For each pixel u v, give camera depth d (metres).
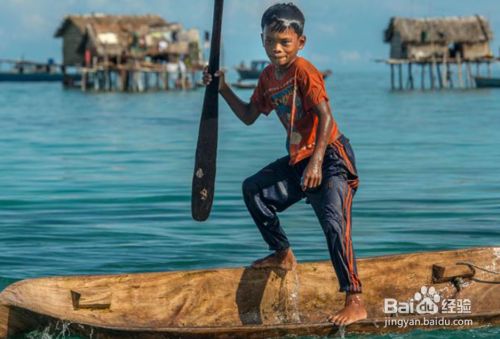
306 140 6.50
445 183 15.19
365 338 6.59
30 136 27.72
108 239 10.40
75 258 9.44
